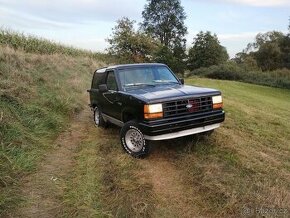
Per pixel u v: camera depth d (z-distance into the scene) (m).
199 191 4.84
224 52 61.94
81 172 5.66
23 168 5.62
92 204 4.58
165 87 6.95
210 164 5.54
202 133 7.09
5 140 6.30
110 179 5.28
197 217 4.28
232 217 4.19
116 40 43.38
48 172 5.73
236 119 9.93
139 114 5.99
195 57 58.34
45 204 4.68
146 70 7.53
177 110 5.96
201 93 6.33
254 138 7.75
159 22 65.88
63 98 10.82
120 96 6.79
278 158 6.34
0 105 7.58
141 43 43.62
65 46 29.72
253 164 5.68
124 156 6.22
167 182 5.25
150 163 5.99
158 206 4.50
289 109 16.98
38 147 6.74
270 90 34.91
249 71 49.09
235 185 4.79
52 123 8.23
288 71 47.19
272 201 4.39
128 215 4.27
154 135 5.75
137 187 4.94
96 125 9.05
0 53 13.00
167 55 47.25
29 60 14.77
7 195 4.75
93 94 8.84
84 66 22.94
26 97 9.08
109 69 7.82
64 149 7.00
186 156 6.05
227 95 19.77
